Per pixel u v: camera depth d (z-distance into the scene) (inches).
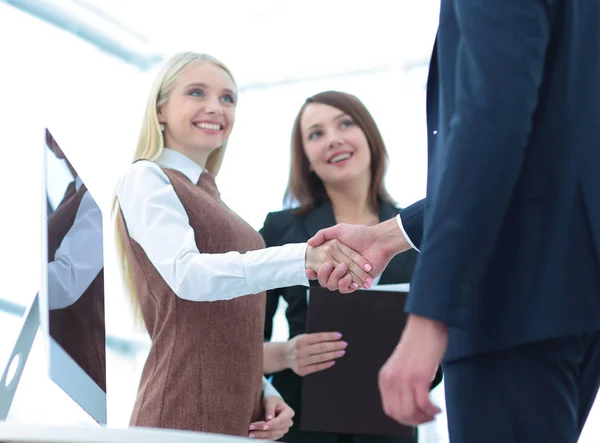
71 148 191.8
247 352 60.7
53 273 40.1
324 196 90.7
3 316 142.6
